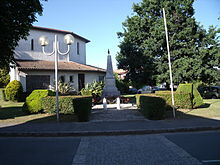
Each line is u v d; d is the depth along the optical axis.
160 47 19.83
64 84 19.75
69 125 8.04
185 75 18.22
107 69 17.55
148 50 20.05
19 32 9.57
